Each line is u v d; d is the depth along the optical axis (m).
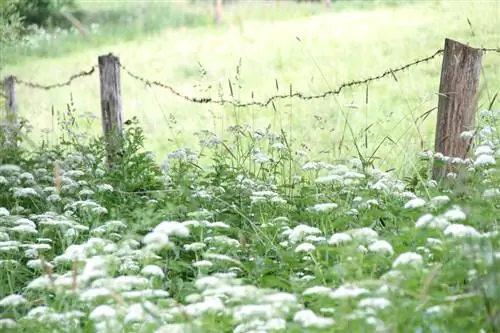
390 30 23.22
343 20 26.23
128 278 5.78
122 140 11.19
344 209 8.03
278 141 10.51
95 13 33.78
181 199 8.96
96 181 9.93
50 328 5.76
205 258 7.49
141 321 5.57
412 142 13.27
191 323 5.10
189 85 22.56
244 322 5.19
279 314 5.27
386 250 5.93
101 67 12.67
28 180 9.59
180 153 10.24
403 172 10.81
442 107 9.66
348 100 17.81
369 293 5.29
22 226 7.19
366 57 21.41
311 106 18.05
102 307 5.36
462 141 9.55
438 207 6.98
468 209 6.08
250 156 10.97
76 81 25.17
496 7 21.83
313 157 13.49
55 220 7.96
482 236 5.62
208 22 31.09
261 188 9.39
